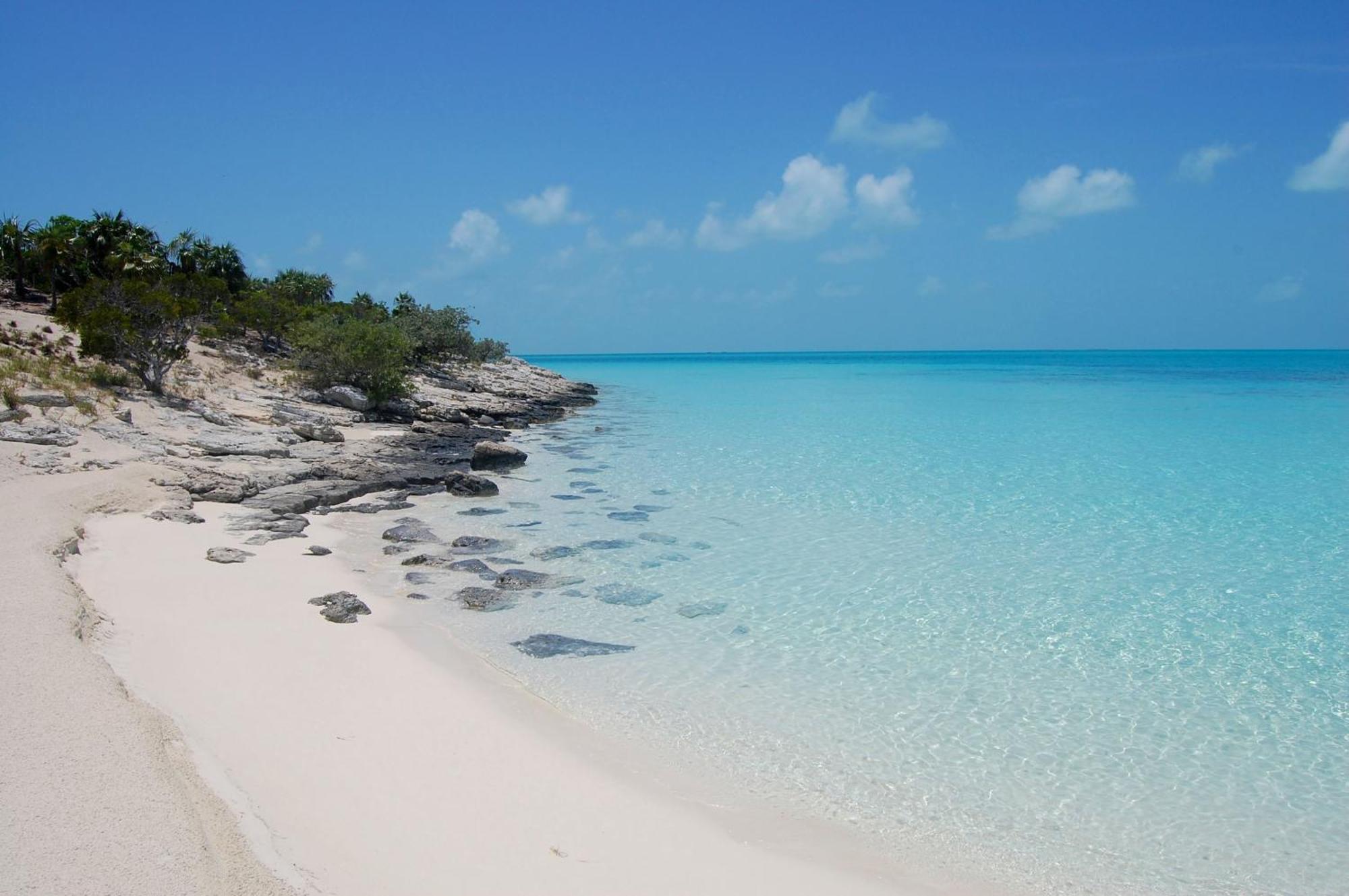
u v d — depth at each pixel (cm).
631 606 1619
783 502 2569
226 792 796
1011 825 942
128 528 1836
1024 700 1244
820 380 10725
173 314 3284
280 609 1453
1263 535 2183
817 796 990
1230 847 906
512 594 1662
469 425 4300
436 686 1209
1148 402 6306
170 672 1109
